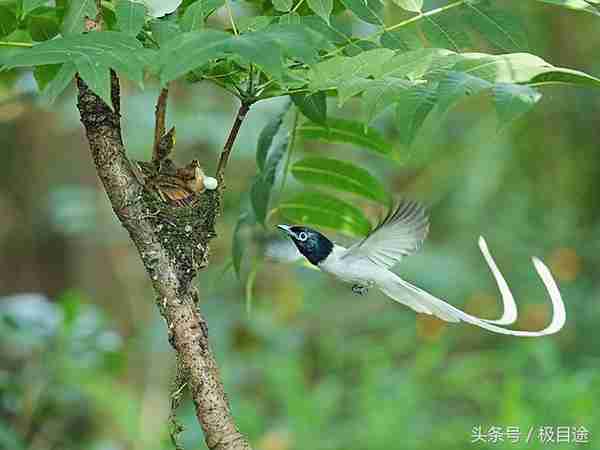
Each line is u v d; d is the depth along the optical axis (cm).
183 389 555
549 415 1099
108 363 1026
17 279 1738
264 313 1495
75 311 980
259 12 631
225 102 1344
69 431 1145
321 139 664
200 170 550
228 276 1475
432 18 546
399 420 1146
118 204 509
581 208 1591
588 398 1107
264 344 1452
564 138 1534
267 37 420
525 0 1303
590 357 1415
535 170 1570
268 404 1352
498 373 1355
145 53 437
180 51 412
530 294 1533
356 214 676
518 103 434
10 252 1734
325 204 674
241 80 529
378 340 1531
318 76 475
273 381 1280
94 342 1004
